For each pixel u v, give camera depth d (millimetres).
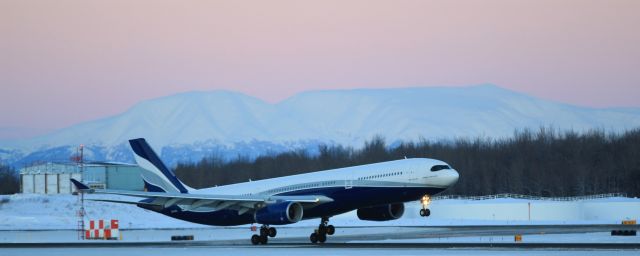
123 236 186500
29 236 191125
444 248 118562
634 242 127750
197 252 124500
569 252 106562
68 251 131375
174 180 174125
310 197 149750
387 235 169875
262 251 123500
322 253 115562
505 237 150375
